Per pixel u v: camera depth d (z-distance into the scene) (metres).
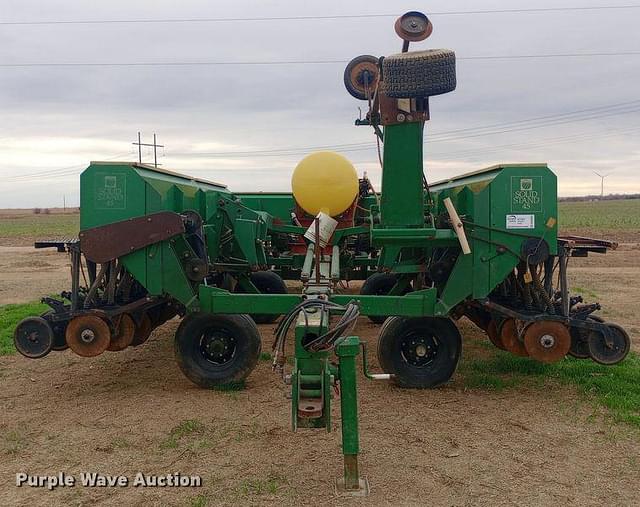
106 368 7.80
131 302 6.67
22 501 4.32
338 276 6.86
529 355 6.47
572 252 6.93
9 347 8.80
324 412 4.39
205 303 6.43
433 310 6.37
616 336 6.51
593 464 4.86
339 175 8.72
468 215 6.53
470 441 5.33
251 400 6.41
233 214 8.65
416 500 4.28
